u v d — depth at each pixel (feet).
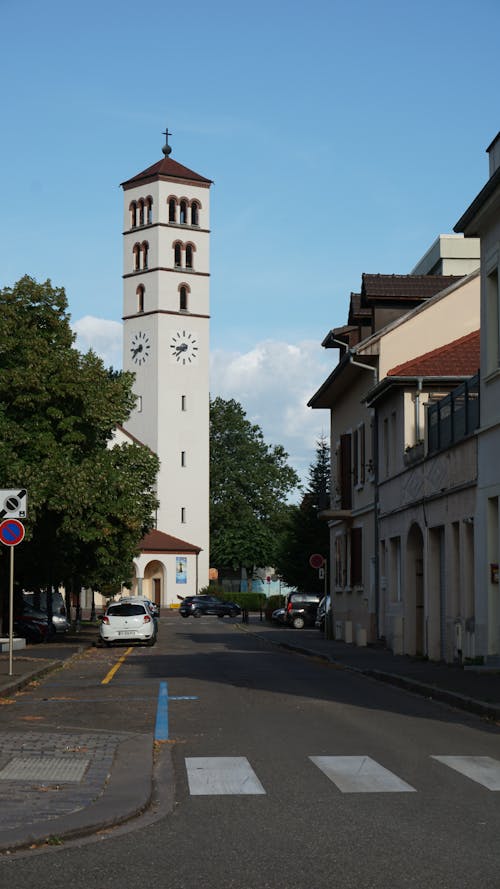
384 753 40.29
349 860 24.22
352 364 131.34
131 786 32.94
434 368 113.29
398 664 91.04
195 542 380.58
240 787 33.37
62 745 41.98
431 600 99.35
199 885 22.31
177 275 385.50
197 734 46.06
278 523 403.75
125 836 26.99
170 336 383.45
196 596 320.09
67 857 24.84
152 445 379.35
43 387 130.93
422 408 112.78
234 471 411.95
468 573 87.35
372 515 132.67
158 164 391.86
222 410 422.82
